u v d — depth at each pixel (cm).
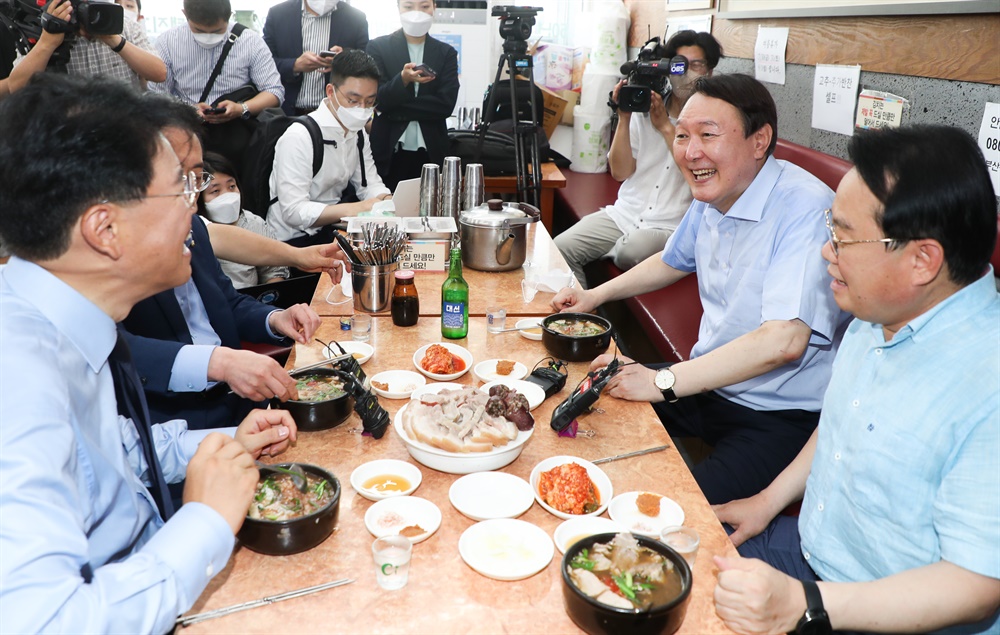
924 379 118
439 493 129
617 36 511
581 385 153
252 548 112
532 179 398
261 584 107
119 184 94
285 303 271
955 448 113
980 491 106
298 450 141
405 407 144
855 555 131
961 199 108
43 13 300
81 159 91
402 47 434
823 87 291
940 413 115
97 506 102
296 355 182
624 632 94
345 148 349
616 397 166
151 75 348
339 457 139
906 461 119
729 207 203
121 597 87
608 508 124
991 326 114
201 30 398
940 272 114
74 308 102
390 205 269
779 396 206
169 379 161
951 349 116
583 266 392
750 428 205
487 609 103
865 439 125
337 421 148
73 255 98
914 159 109
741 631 101
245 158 357
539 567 109
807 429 202
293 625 99
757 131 189
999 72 202
